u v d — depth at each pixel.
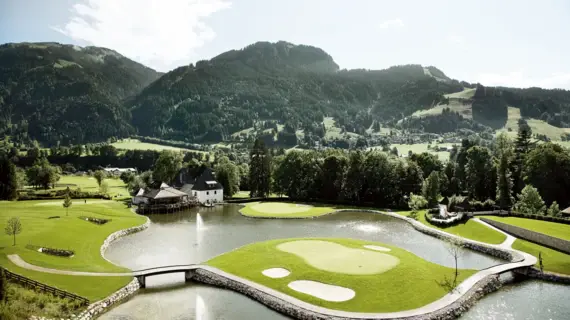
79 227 70.38
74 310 36.44
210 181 124.06
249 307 39.81
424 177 124.69
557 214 78.56
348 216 96.50
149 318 37.03
